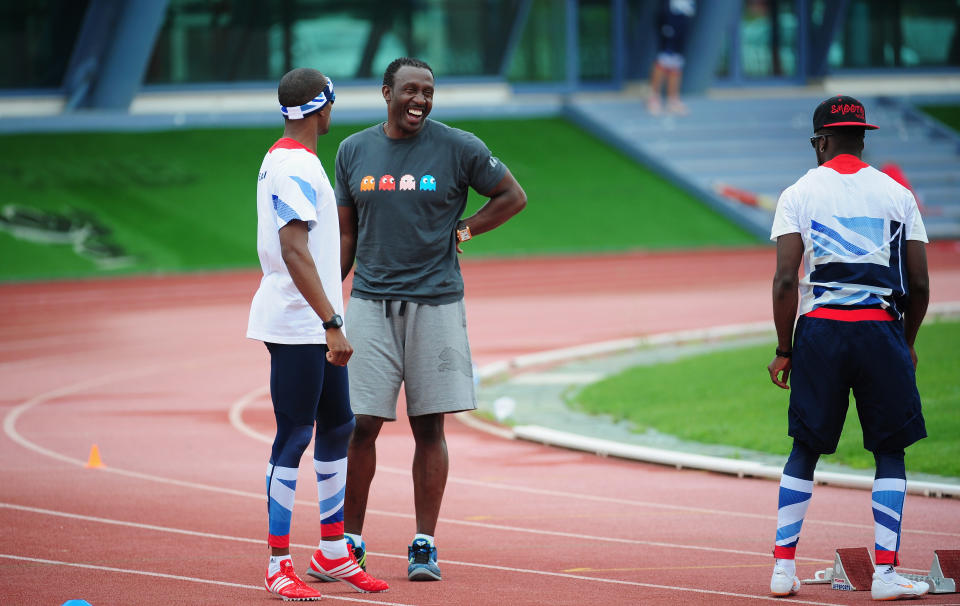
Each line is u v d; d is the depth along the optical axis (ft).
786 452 109.91
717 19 473.26
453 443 123.13
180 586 66.90
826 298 64.34
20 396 156.76
